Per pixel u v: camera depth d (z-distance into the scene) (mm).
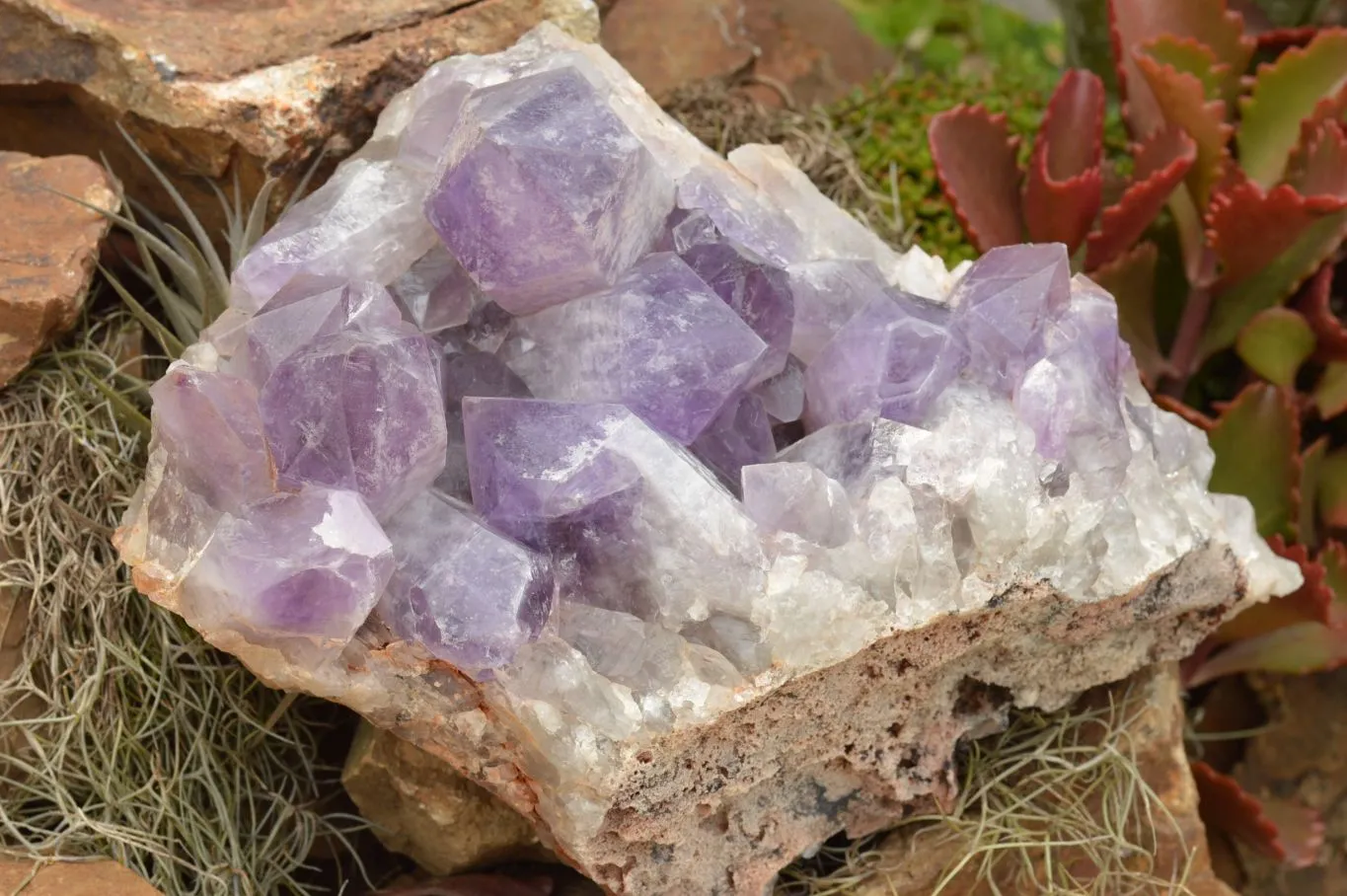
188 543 708
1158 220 846
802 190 767
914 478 718
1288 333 820
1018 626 737
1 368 749
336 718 767
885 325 727
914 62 961
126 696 744
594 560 706
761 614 707
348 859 769
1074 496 731
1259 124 822
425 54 782
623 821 714
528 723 704
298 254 724
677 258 724
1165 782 765
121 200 768
